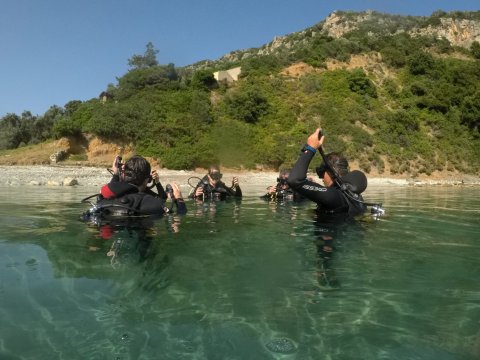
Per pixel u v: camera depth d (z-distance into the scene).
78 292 2.02
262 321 1.75
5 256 2.62
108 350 1.50
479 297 2.06
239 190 7.51
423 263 2.65
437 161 31.84
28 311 1.80
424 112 36.31
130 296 1.99
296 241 3.25
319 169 4.48
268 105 32.53
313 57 39.47
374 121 33.16
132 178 4.07
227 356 1.48
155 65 37.22
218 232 3.58
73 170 20.84
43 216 4.42
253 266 2.54
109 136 27.50
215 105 31.83
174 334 1.63
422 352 1.52
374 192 11.86
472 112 36.38
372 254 2.87
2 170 19.92
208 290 2.10
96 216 4.04
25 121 39.03
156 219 4.11
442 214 5.25
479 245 3.19
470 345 1.57
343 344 1.57
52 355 1.46
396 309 1.90
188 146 26.88
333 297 2.04
